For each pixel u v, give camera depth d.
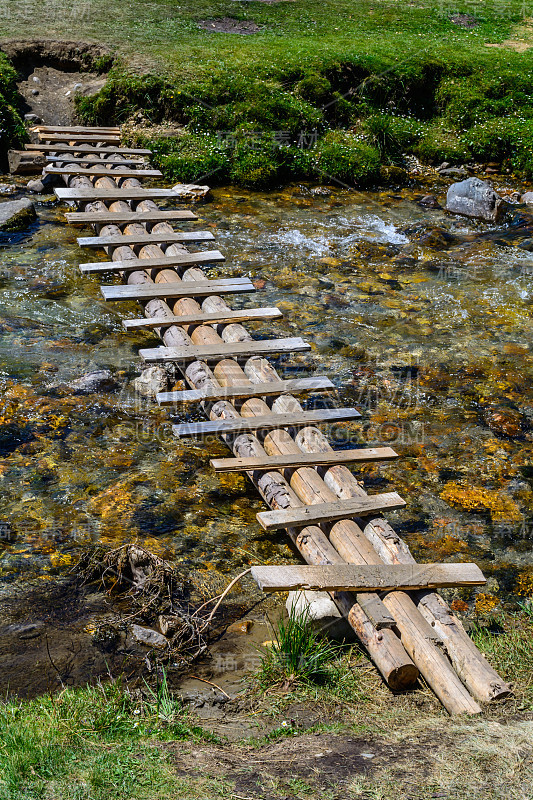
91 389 8.10
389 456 6.76
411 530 6.54
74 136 13.99
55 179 13.15
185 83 14.98
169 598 5.57
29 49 15.96
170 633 5.29
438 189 14.46
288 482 6.61
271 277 10.81
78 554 6.02
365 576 5.25
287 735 4.19
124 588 5.75
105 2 19.12
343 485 6.34
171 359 7.72
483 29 20.25
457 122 15.95
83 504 6.57
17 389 7.98
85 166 13.13
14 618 5.36
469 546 6.38
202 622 5.39
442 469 7.30
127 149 13.59
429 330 9.69
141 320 8.43
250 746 4.03
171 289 9.09
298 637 4.96
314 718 4.45
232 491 6.92
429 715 4.47
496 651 5.12
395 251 11.84
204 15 19.14
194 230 11.99
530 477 7.24
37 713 4.29
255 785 3.49
